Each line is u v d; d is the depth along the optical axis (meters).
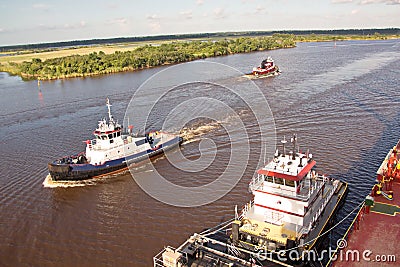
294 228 30.70
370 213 27.80
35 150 60.62
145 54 178.75
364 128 62.41
